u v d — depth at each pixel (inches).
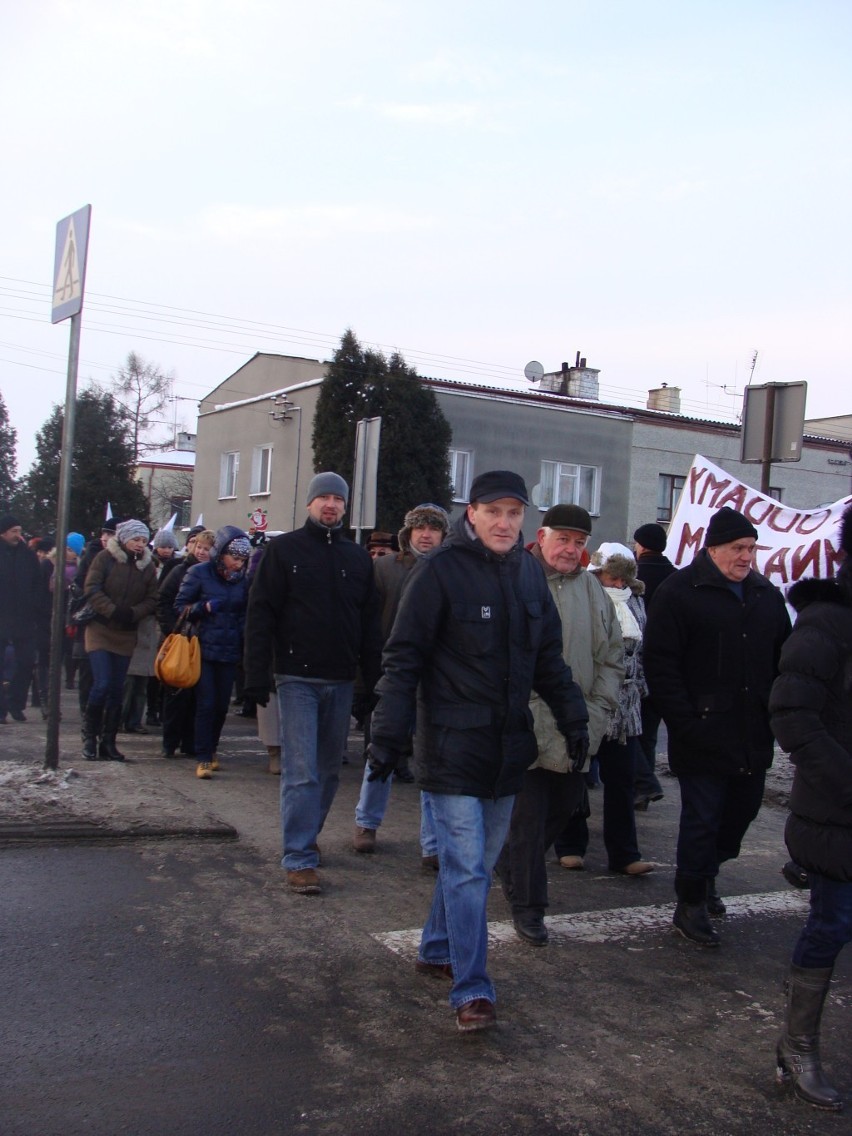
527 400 1201.4
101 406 1999.3
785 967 192.4
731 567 201.3
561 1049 153.9
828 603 147.0
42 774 270.7
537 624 166.7
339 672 223.9
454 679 160.6
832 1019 171.0
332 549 227.3
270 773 334.3
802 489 1418.6
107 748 335.3
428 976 176.7
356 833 250.1
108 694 331.3
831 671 143.4
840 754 140.9
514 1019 163.0
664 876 248.4
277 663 223.3
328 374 1117.1
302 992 167.6
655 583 327.9
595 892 233.1
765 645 202.1
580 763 179.6
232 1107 132.3
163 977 169.6
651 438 1288.1
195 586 318.7
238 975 172.6
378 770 157.0
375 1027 157.1
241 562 320.8
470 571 163.5
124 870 219.3
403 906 211.0
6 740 364.2
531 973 183.0
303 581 221.8
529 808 199.2
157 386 2236.7
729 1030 163.9
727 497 373.7
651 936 205.3
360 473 466.6
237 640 323.0
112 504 1945.1
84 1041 146.9
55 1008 156.1
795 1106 141.0
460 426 1166.3
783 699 144.0
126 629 333.1
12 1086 134.0
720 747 198.4
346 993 168.4
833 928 143.2
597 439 1250.0
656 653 202.8
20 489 2014.0
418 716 164.7
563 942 199.8
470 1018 153.8
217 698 323.0
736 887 242.5
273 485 1256.8
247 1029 153.7
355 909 207.5
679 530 382.0
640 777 320.2
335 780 230.5
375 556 422.6
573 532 213.9
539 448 1213.1
